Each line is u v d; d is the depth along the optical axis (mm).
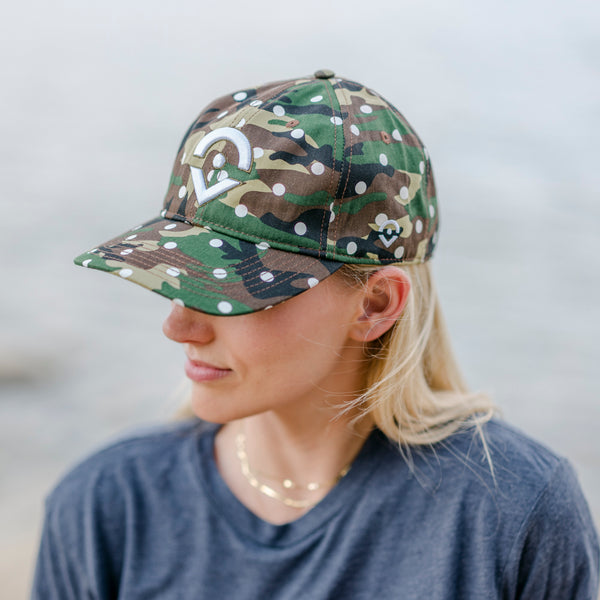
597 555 1400
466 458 1371
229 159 1216
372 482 1369
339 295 1265
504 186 9773
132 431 1594
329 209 1206
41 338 6148
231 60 17484
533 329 6199
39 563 1501
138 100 14664
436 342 1554
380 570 1330
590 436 4777
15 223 8680
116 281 7520
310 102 1253
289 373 1249
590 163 10734
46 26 20812
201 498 1419
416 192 1333
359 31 19172
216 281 1143
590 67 16078
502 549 1305
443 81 14820
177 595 1378
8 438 4766
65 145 11742
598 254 7875
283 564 1343
